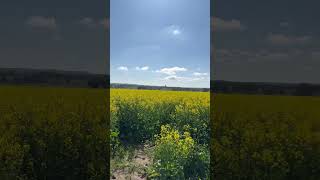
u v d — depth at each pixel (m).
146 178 6.23
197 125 8.89
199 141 8.58
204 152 6.03
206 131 8.71
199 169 6.02
